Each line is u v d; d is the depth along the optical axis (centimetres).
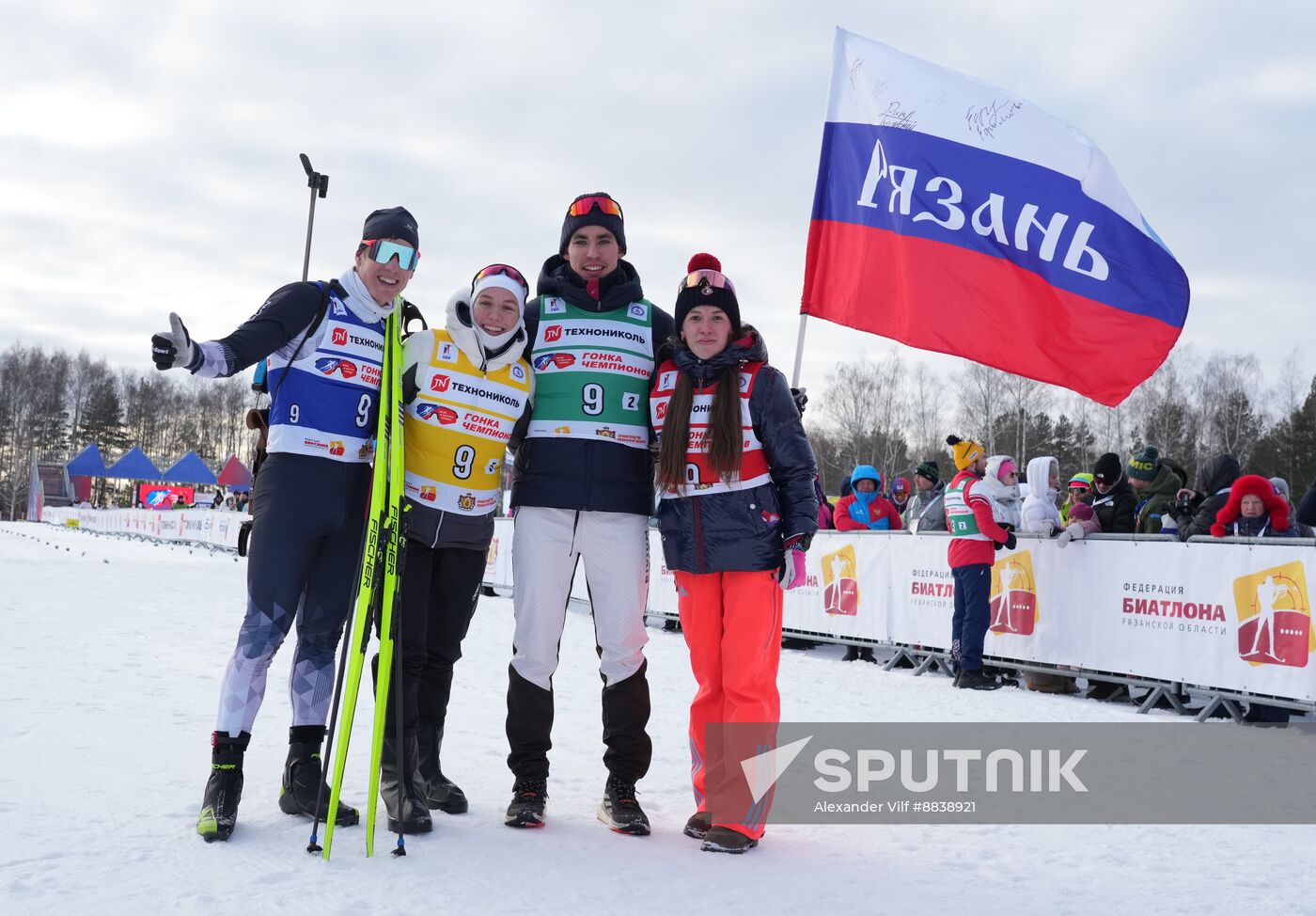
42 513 4462
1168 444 4756
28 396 7712
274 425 304
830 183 536
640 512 323
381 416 294
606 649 318
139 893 222
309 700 306
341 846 269
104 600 962
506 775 371
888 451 5466
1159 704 636
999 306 514
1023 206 512
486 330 312
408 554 311
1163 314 505
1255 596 554
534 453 324
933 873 268
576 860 267
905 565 770
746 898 239
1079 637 648
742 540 306
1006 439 5103
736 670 304
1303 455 4616
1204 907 241
